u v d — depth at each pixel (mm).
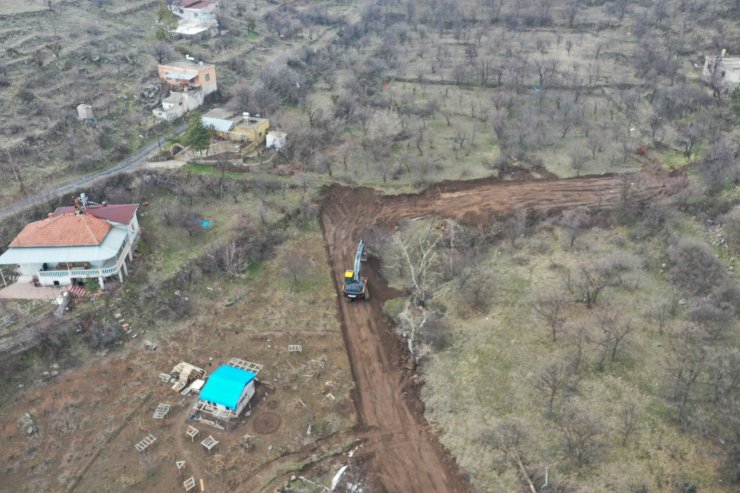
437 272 61219
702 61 108000
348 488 40188
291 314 55938
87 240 53719
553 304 54188
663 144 81875
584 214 67500
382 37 130500
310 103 96125
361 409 46375
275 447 42875
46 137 75562
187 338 52844
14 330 49531
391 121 85250
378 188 73938
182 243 62875
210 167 74375
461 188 74312
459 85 104500
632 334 50875
